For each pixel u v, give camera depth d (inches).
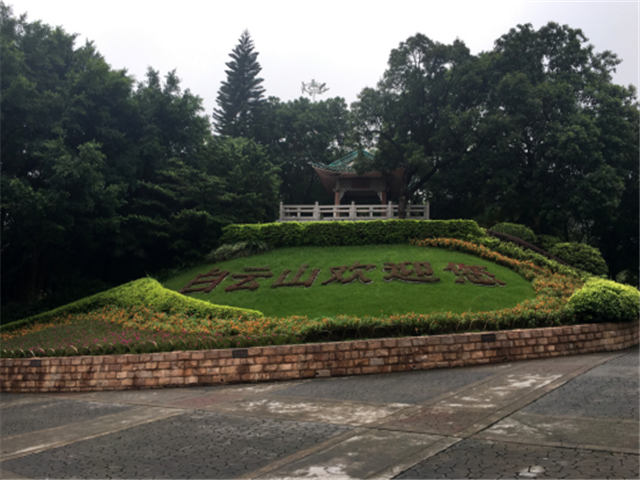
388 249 840.9
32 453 234.8
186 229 922.7
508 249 805.9
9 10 870.4
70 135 898.7
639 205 1288.1
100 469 203.8
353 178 1379.2
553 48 1269.7
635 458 177.0
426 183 1422.2
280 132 1834.4
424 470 178.2
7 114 771.4
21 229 768.3
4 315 790.5
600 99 1228.5
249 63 1871.3
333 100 1897.1
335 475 179.3
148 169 1034.7
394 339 410.0
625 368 358.0
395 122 1222.3
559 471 169.2
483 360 419.8
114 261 1000.2
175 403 334.0
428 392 313.6
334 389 344.8
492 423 232.2
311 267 785.6
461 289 652.7
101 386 420.8
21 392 448.1
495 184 1252.5
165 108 1085.8
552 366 382.0
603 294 498.3
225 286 761.0
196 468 197.6
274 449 214.8
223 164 1127.0
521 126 1188.5
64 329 588.7
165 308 636.1
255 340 431.8
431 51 1168.8
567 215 1154.0
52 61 941.2
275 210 1198.9
